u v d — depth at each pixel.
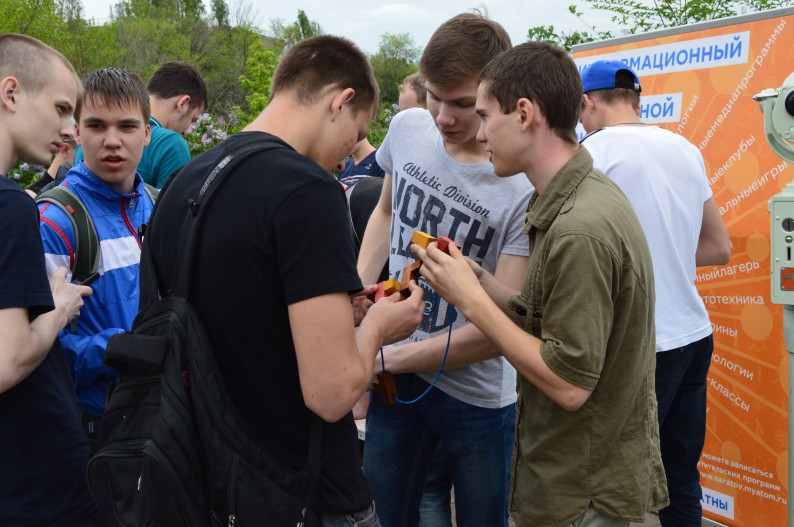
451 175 2.25
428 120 2.38
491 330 1.74
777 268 2.34
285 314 1.49
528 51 1.78
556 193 1.76
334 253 1.44
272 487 1.48
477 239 2.23
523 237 2.17
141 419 1.44
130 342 1.44
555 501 1.80
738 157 3.14
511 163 1.84
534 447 1.84
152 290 1.60
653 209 2.63
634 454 1.79
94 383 2.27
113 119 2.38
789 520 2.45
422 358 2.20
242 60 46.09
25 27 20.83
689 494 2.93
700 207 2.78
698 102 3.26
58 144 1.88
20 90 1.79
